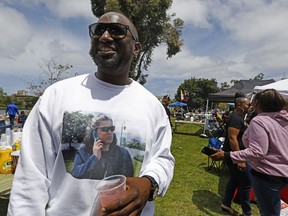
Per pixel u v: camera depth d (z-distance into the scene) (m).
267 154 2.21
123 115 1.14
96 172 1.05
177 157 7.30
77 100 1.11
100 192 0.90
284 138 2.20
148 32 19.03
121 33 1.18
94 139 1.07
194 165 6.37
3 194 2.28
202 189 4.64
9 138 3.06
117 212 0.89
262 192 2.26
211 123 14.17
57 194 1.04
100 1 17.62
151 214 1.21
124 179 0.94
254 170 2.32
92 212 0.95
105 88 1.17
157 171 1.15
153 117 1.25
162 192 1.16
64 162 1.04
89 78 1.19
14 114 12.91
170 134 1.40
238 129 3.08
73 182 1.03
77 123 1.07
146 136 1.17
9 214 0.98
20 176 1.02
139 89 1.28
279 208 2.25
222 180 5.20
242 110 3.21
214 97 13.66
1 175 2.39
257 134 2.21
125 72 1.24
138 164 1.13
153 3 17.20
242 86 14.65
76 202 1.02
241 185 3.28
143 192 1.00
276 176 2.18
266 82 14.55
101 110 1.12
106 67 1.16
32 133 1.08
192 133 13.41
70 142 1.05
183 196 4.26
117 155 1.09
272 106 2.25
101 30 1.20
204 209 3.78
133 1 17.31
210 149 2.77
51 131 1.08
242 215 3.48
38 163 1.06
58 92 1.13
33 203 0.98
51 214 1.01
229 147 3.23
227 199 3.63
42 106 1.10
